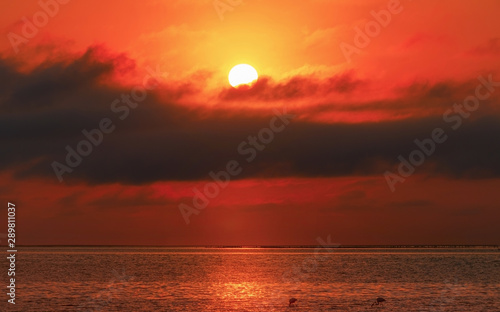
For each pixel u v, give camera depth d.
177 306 72.88
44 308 70.50
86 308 70.88
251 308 71.19
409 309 70.88
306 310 69.31
